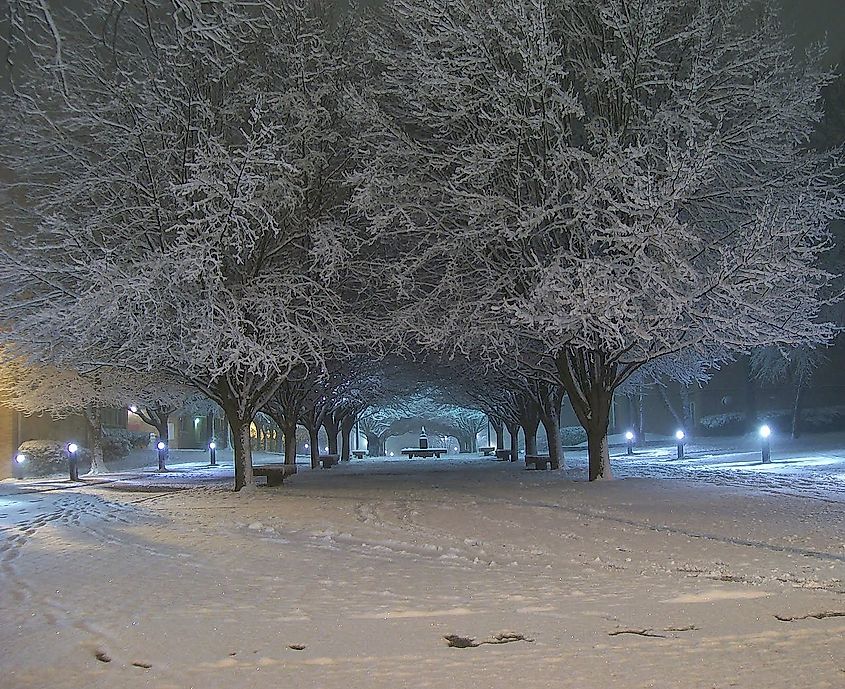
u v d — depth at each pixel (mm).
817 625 6418
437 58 19547
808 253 17359
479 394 34281
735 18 19719
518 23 17547
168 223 20516
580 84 20391
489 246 20016
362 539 12445
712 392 49188
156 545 12352
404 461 45469
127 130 19562
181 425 60656
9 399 29438
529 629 6500
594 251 19844
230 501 19094
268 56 21812
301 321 21859
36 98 19578
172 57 20234
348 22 22469
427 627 6664
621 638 6152
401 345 21359
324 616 7184
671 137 18406
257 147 18906
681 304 16891
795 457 27766
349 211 22172
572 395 21453
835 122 33656
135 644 6371
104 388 27062
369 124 20469
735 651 5727
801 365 35656
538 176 18062
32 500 21656
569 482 21031
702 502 15586
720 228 20500
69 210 20953
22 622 7332
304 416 36938
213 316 19375
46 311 18703
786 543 10828
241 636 6520
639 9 18172
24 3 6371
